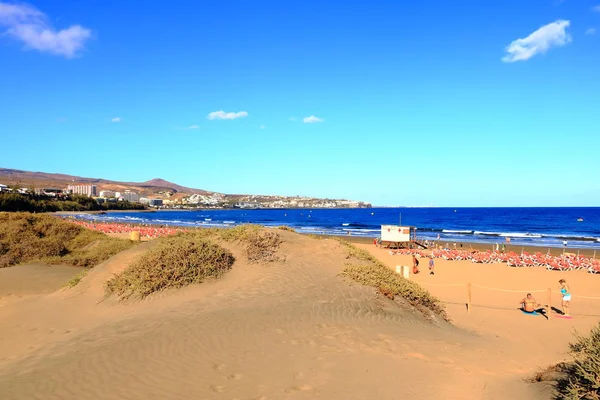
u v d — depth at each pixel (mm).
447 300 17547
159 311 10430
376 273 14602
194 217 139375
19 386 5730
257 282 13062
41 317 11352
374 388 6035
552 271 25078
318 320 9664
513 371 7598
